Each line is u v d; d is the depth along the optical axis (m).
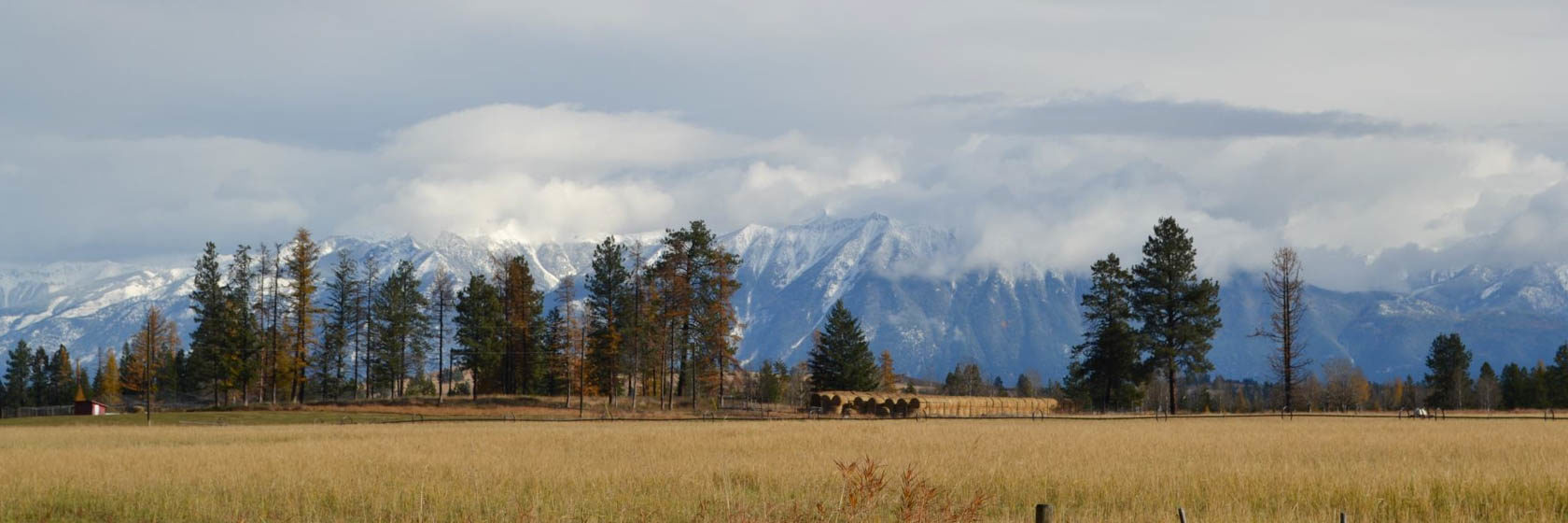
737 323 91.56
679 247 90.88
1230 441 37.53
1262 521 19.08
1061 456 30.44
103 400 117.31
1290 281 78.19
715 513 20.48
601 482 24.53
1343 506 20.84
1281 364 79.25
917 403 79.25
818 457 30.97
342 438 46.03
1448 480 22.95
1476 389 121.31
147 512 22.58
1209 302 82.75
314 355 107.69
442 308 109.75
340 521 20.84
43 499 24.25
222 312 105.50
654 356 92.12
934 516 18.25
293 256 98.75
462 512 20.72
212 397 120.06
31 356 172.25
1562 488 22.09
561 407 89.62
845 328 110.06
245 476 26.98
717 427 52.94
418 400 94.25
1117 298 88.31
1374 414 74.19
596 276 94.50
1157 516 19.48
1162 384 131.62
